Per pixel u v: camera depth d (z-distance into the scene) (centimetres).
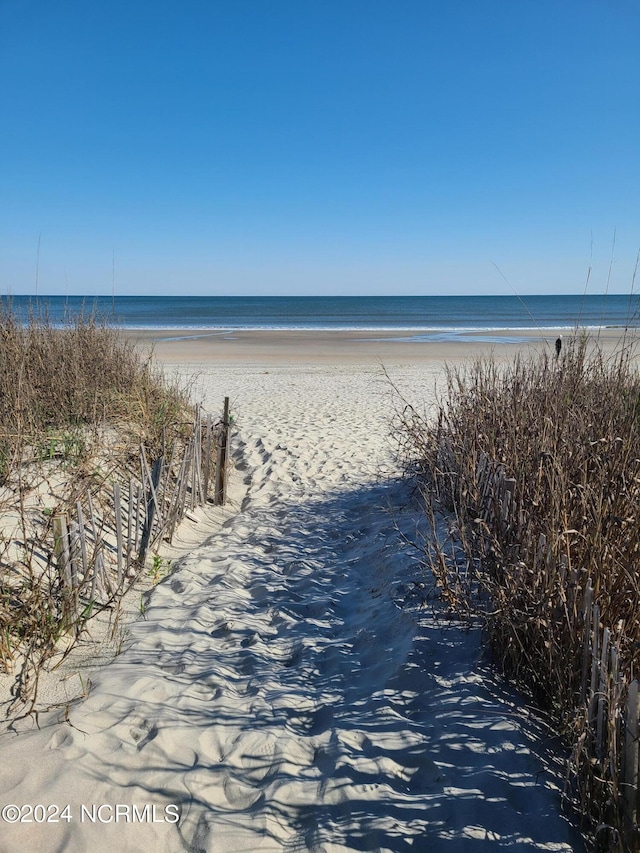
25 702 274
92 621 348
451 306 7881
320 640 347
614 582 254
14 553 355
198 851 212
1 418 498
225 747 257
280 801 229
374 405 1118
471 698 272
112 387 647
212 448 625
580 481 301
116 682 292
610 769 201
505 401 467
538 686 273
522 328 3703
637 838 190
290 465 724
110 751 249
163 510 472
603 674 210
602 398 426
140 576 414
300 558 466
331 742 257
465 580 341
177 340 2684
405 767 243
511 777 231
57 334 689
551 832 208
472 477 371
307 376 1530
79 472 415
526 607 268
